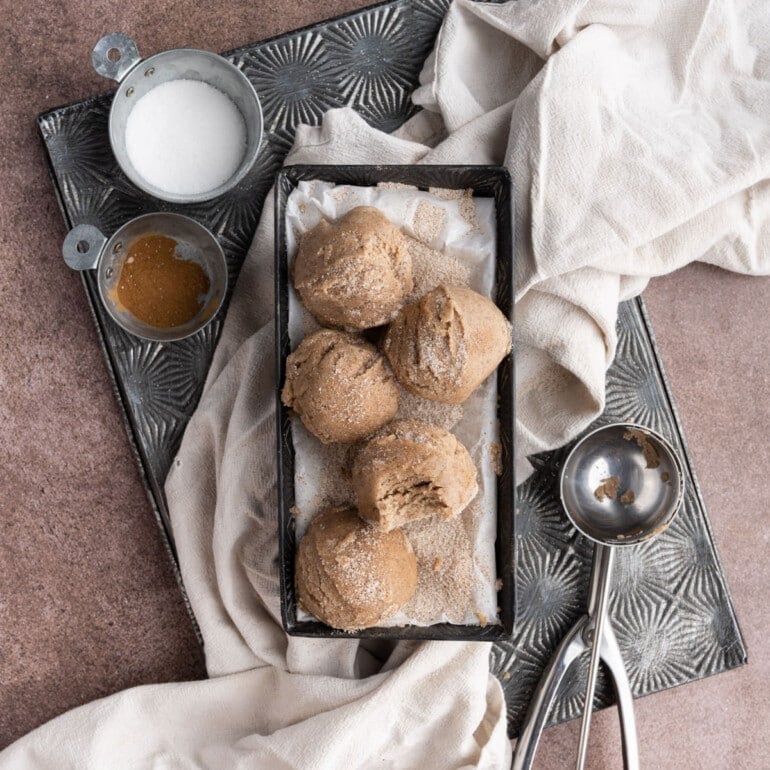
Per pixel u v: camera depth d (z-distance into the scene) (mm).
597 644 722
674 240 729
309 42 740
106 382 758
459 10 724
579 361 712
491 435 678
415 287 683
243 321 734
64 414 758
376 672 738
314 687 720
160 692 733
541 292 714
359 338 673
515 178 703
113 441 759
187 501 730
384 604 664
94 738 729
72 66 756
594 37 712
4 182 754
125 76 703
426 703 718
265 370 720
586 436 728
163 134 722
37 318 756
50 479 759
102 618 760
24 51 755
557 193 701
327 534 666
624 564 752
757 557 785
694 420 784
